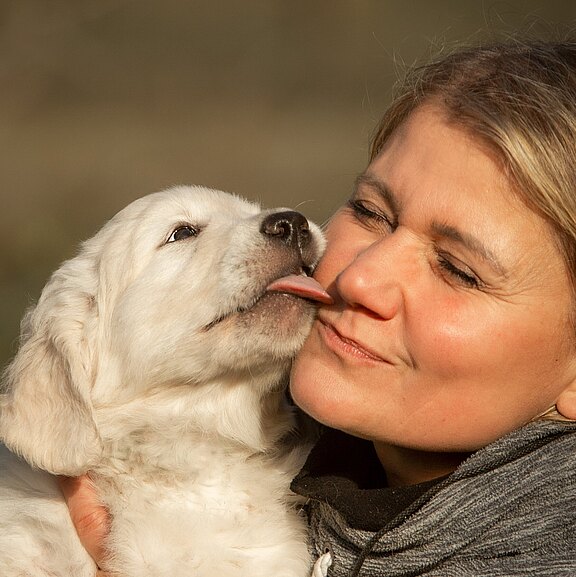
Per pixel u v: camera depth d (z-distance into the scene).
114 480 5.52
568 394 4.46
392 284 4.41
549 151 4.22
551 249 4.23
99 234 6.58
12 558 5.23
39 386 5.79
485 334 4.27
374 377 4.50
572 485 4.28
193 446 5.65
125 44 29.45
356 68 29.34
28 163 21.80
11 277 15.62
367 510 4.59
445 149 4.45
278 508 5.53
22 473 5.71
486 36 6.70
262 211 6.11
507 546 4.29
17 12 26.77
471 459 4.39
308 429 5.94
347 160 21.23
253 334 5.45
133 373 5.75
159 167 21.36
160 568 5.03
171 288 5.77
